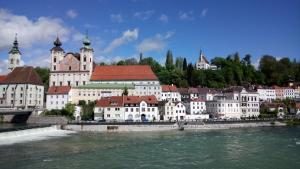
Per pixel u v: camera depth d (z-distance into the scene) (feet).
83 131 443.32
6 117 552.41
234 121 513.86
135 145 308.81
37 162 228.02
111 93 625.00
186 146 303.27
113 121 485.56
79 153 263.70
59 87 605.31
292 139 352.49
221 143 322.75
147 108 541.75
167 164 225.56
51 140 341.82
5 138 344.08
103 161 233.35
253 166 220.84
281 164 226.38
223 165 223.30
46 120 513.04
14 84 609.01
